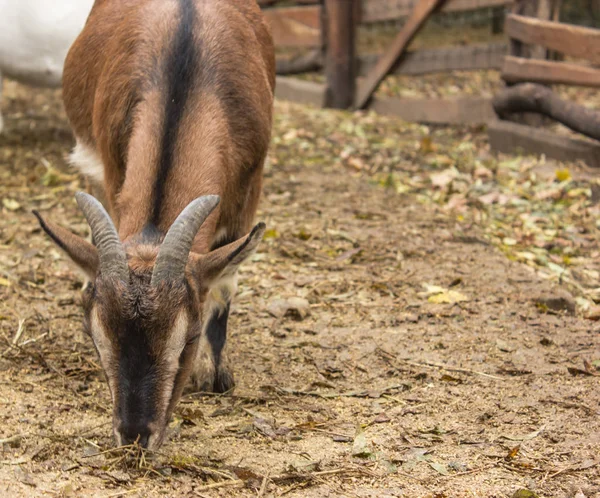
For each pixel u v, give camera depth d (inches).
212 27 177.9
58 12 312.0
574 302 221.0
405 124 403.2
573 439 157.6
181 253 135.7
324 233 268.2
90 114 199.5
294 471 145.5
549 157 334.3
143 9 183.3
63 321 206.1
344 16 422.0
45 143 347.9
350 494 140.1
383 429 162.1
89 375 181.0
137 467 143.6
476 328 206.5
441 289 225.5
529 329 205.6
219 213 167.8
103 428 157.6
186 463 146.0
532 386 178.9
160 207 152.6
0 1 312.0
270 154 347.9
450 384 180.7
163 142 159.9
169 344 134.9
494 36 529.0
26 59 317.1
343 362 190.1
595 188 302.7
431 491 141.2
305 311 213.3
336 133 379.9
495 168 329.1
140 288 133.6
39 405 165.3
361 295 225.0
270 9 453.1
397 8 404.8
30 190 299.4
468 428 162.4
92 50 198.1
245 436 158.2
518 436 158.9
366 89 422.3
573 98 442.3
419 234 267.6
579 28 320.2
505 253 254.8
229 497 138.4
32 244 253.9
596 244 264.5
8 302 214.4
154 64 171.2
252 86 178.2
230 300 179.9
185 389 180.2
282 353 193.9
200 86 168.6
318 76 492.7
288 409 170.2
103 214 135.7
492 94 446.3
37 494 135.4
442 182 310.7
